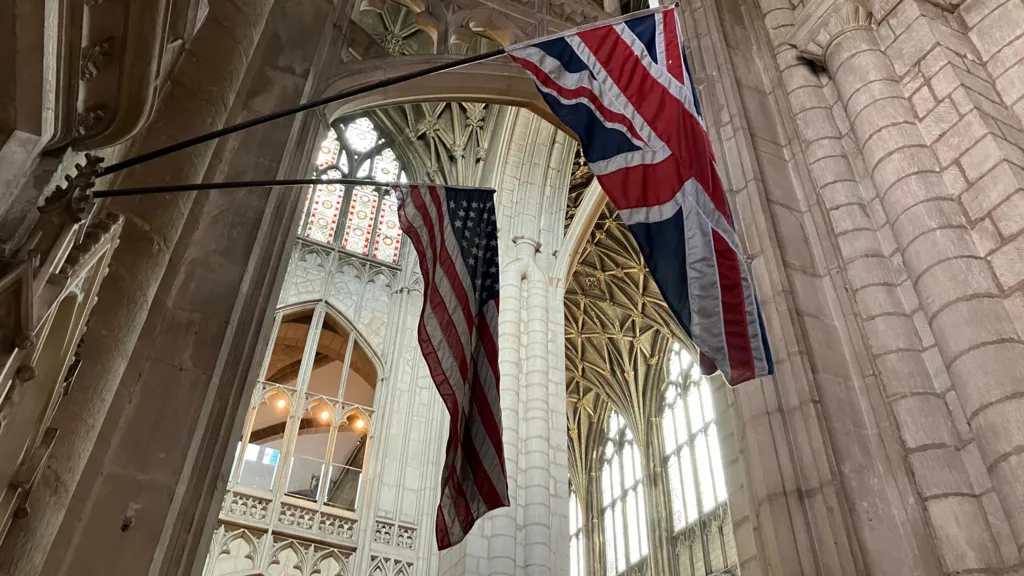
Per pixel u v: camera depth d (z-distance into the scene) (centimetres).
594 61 580
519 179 1566
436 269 626
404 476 1571
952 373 566
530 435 1235
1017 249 578
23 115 265
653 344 2466
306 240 1825
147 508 396
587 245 2245
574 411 2820
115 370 371
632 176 545
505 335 1327
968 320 564
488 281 655
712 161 554
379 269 1875
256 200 545
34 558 305
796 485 566
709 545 2008
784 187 764
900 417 596
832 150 767
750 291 518
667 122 559
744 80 850
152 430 421
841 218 723
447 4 855
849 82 759
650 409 2462
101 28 293
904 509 560
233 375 477
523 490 1180
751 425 619
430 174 1938
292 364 1884
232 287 498
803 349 638
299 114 612
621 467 2588
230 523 1401
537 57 568
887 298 655
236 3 512
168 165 434
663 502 2248
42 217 267
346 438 1864
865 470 582
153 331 451
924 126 692
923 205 636
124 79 303
